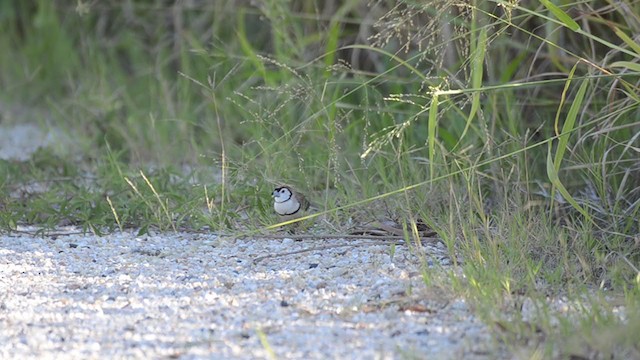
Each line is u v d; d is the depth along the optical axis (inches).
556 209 390.3
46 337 276.8
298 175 438.3
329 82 441.4
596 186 402.3
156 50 641.6
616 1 441.4
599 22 448.8
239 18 576.4
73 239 391.2
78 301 310.7
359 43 539.5
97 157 519.5
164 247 376.5
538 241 350.3
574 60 443.8
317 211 408.2
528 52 474.6
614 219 365.4
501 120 454.3
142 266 350.6
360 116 508.4
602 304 292.5
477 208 370.3
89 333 280.1
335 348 265.4
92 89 611.2
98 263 356.2
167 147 525.7
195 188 422.9
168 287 324.8
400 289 314.8
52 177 485.4
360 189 420.8
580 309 291.6
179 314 296.4
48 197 433.4
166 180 444.5
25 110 681.0
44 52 704.4
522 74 473.7
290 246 372.5
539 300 295.1
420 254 347.9
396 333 277.1
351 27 561.9
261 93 520.7
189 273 340.8
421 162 423.2
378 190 422.0
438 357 256.8
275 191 385.4
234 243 379.6
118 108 590.6
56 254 369.1
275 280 330.3
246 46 502.3
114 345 269.7
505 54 478.6
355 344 268.5
